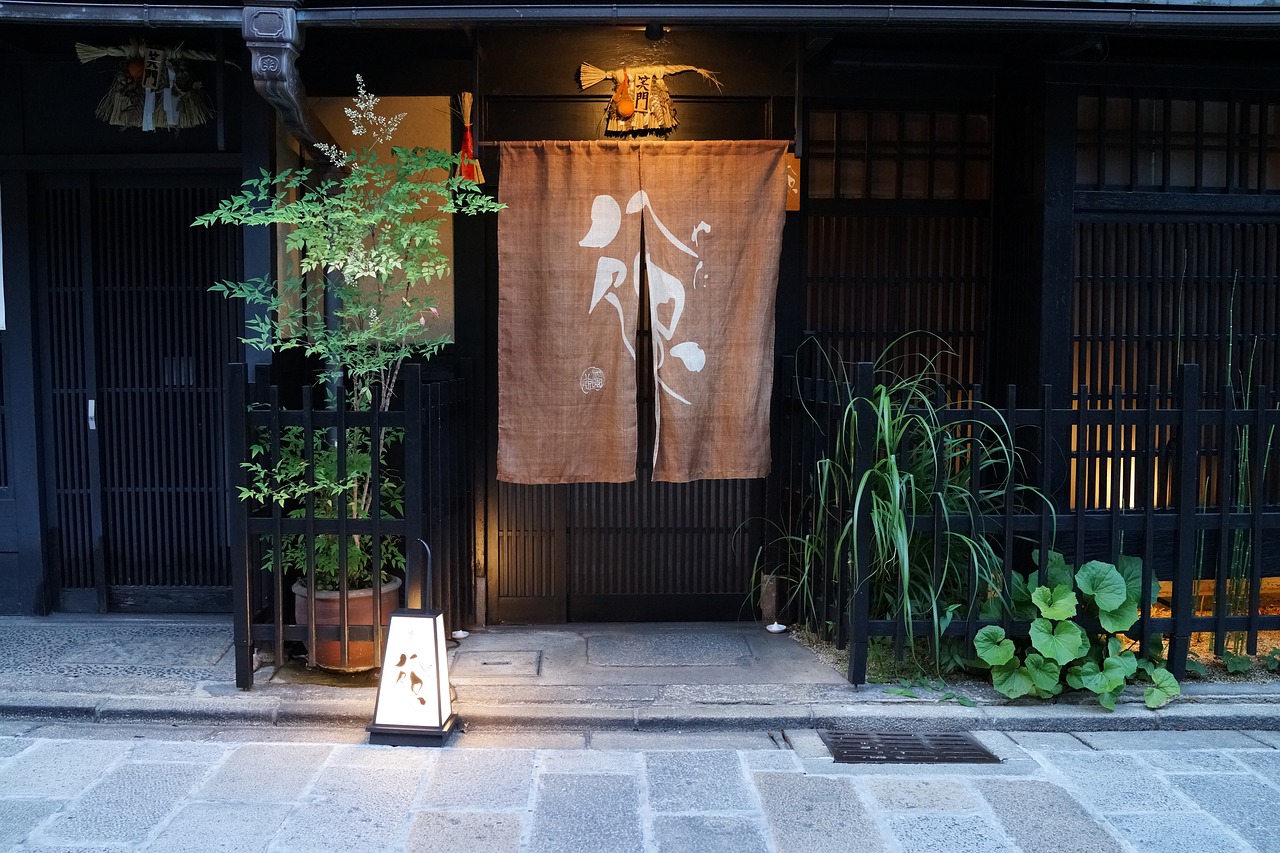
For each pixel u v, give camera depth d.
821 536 5.95
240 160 6.06
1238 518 5.36
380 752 4.61
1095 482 6.15
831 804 4.12
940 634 5.27
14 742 4.65
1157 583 6.03
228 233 6.24
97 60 6.05
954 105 6.52
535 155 5.79
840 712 4.99
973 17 5.14
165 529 6.42
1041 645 5.07
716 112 6.18
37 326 6.27
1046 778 4.39
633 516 6.64
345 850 3.67
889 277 6.55
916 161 6.55
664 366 5.87
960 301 6.59
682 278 5.85
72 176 6.19
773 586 6.56
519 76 5.98
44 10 5.03
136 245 6.27
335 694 5.12
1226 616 5.39
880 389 5.32
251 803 4.05
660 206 5.83
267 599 5.71
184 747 4.62
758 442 5.99
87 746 4.62
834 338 6.55
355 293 5.46
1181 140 6.12
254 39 5.00
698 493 6.65
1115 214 6.01
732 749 4.72
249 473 5.46
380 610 5.31
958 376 6.60
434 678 4.70
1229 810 4.07
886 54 6.22
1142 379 6.12
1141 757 4.64
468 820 3.93
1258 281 6.16
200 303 6.29
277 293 5.76
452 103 6.41
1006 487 5.23
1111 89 5.98
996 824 3.94
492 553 6.58
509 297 5.86
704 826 3.91
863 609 5.26
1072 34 5.50
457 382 6.12
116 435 6.36
